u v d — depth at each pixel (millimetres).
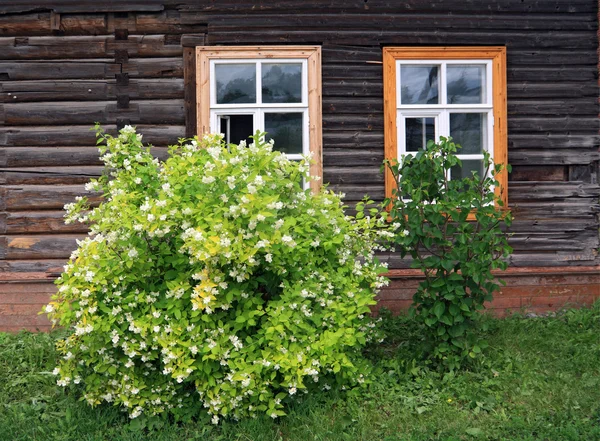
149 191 4582
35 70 6762
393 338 6020
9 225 6762
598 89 7094
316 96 6793
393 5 6914
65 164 6770
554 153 7062
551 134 7066
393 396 4812
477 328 6078
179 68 6785
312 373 4270
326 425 4359
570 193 7078
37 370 5480
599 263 7090
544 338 6027
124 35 6789
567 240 7066
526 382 5016
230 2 6816
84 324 4176
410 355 5398
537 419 4449
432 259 5074
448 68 7020
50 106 6770
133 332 4312
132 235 4230
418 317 5289
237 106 6785
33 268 6754
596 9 7086
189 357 4250
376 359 5473
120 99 6773
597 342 5910
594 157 7090
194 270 4301
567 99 7082
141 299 4258
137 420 4438
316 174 6793
